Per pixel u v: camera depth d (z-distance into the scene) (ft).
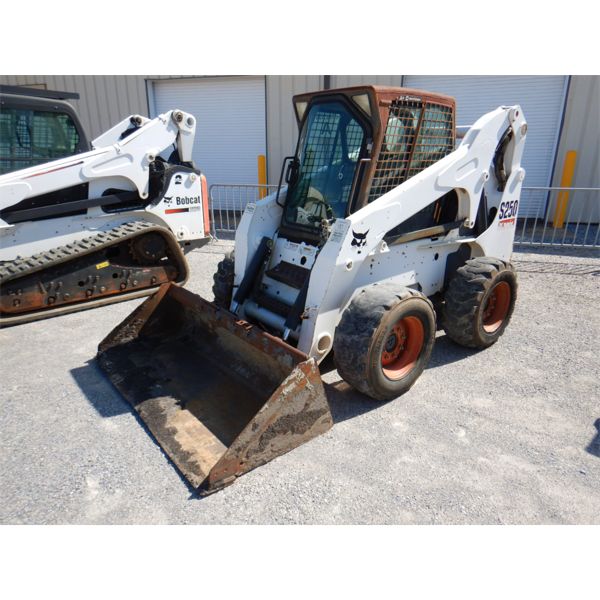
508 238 15.80
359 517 8.12
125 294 18.51
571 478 9.02
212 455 9.29
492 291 13.80
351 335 10.29
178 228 20.67
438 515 8.16
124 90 38.70
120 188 18.75
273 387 10.69
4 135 16.67
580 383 12.43
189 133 20.25
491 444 9.98
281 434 9.39
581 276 21.84
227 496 8.55
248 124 37.19
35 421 10.69
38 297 16.30
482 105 32.07
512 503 8.41
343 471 9.14
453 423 10.68
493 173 14.60
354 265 10.64
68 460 9.45
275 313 12.09
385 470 9.18
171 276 19.75
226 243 29.12
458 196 13.12
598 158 30.60
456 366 13.34
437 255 13.60
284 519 8.07
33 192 16.47
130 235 17.72
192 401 10.94
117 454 9.61
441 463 9.39
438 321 14.87
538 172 32.30
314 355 10.88
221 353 12.20
